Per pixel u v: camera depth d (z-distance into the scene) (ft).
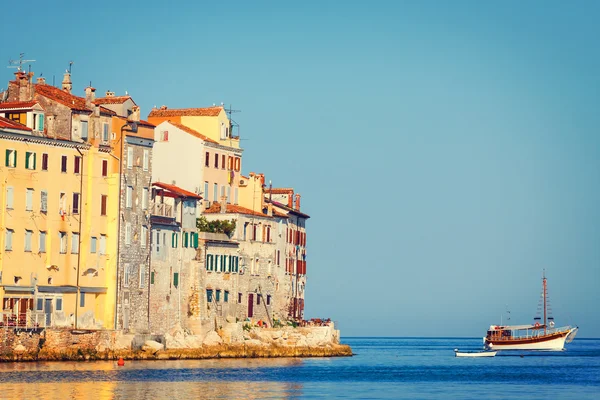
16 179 603.67
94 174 645.92
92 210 644.69
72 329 619.26
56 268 624.59
